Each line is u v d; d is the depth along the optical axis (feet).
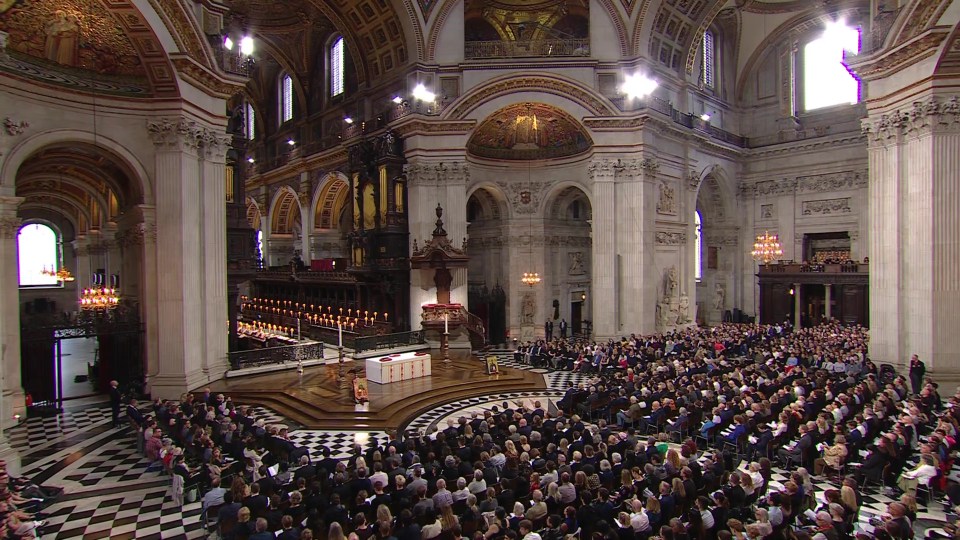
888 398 40.73
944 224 50.62
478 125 84.74
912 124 52.49
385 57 90.63
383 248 85.25
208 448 35.22
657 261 90.48
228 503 27.40
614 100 84.17
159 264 54.24
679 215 96.02
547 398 58.23
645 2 82.33
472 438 35.81
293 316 106.01
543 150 96.37
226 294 63.16
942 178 50.49
